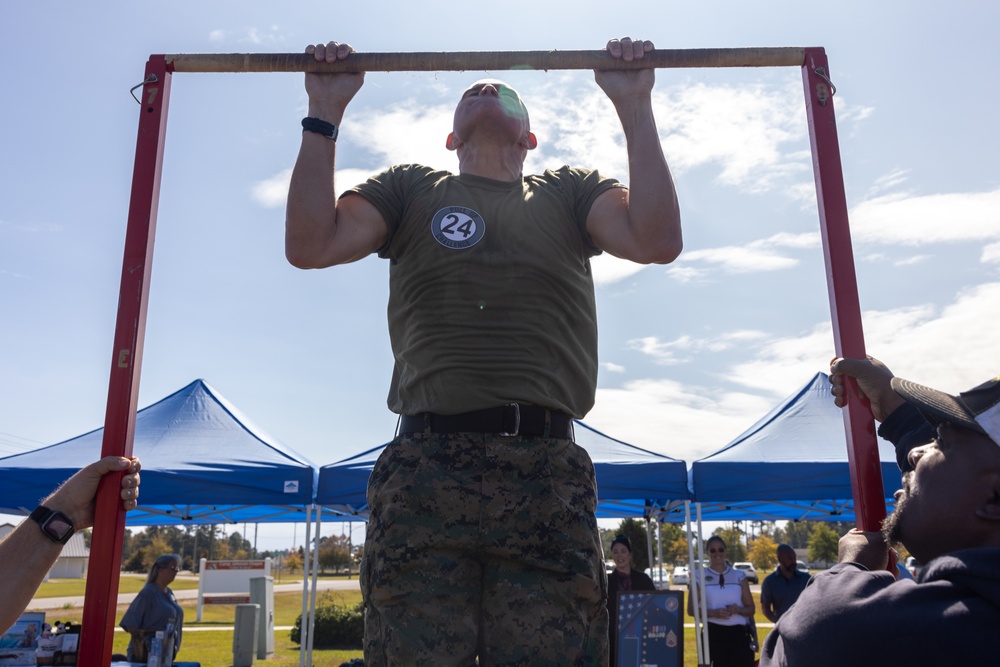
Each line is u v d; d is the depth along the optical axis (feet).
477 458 5.08
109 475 5.55
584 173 6.06
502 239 5.45
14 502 20.99
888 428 5.76
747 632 24.53
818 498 22.76
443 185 5.78
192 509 29.99
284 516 29.55
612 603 13.41
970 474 4.17
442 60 5.88
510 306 5.33
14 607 5.11
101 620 5.33
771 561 168.35
